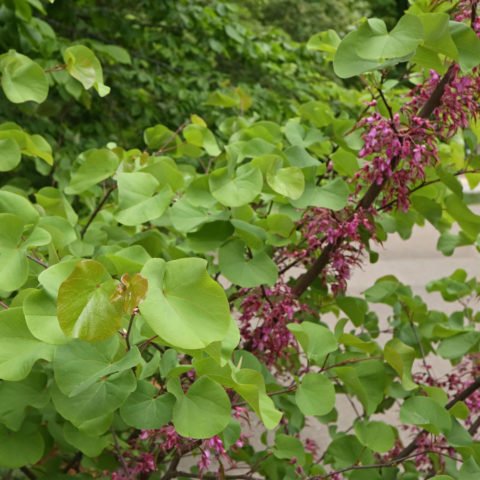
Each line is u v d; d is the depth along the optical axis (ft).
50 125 8.07
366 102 5.01
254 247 3.59
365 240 4.05
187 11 9.78
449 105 3.58
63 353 2.60
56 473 3.62
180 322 2.41
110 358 2.64
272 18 26.53
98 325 2.31
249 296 3.89
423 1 4.01
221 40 10.41
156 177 3.77
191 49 10.21
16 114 7.72
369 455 3.85
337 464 3.90
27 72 3.87
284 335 3.84
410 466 4.19
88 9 9.23
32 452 3.05
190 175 4.90
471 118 4.04
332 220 3.84
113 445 3.66
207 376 2.80
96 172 4.05
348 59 3.24
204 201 3.63
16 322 2.72
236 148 4.01
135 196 3.35
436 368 8.42
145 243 3.90
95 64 4.09
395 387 4.26
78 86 6.81
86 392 2.63
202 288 2.48
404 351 3.65
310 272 4.07
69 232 3.59
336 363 3.72
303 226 4.24
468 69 3.21
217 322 2.45
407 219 4.66
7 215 2.96
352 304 4.27
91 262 2.31
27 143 3.99
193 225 3.56
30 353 2.68
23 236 3.11
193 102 9.62
